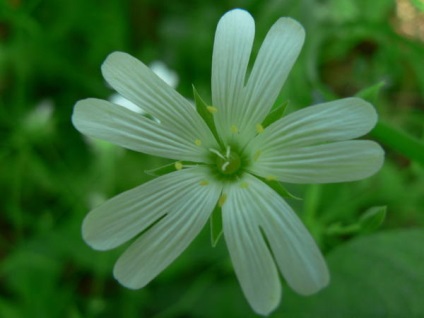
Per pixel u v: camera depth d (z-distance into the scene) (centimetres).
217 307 6
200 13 8
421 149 5
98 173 7
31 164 7
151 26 8
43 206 7
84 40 8
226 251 6
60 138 8
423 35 8
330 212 6
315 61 7
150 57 8
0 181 8
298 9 7
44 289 7
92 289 7
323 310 5
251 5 8
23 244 7
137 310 6
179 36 8
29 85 8
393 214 7
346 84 8
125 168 7
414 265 5
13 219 7
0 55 8
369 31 7
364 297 5
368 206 7
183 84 8
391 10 8
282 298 5
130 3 8
